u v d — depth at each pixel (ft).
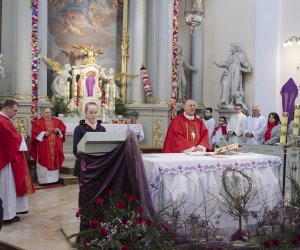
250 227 16.72
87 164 14.96
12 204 19.53
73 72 39.93
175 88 40.78
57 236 17.31
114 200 14.34
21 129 35.19
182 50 46.80
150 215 14.64
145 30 43.37
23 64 35.78
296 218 16.63
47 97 38.32
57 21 41.42
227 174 16.40
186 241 14.82
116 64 44.55
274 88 39.93
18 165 19.94
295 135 19.29
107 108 41.27
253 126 35.01
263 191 17.56
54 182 30.81
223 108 41.57
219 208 16.19
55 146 30.73
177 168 15.83
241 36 42.86
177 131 19.92
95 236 13.82
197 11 26.89
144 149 40.04
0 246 16.67
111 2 44.27
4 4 37.01
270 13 40.37
